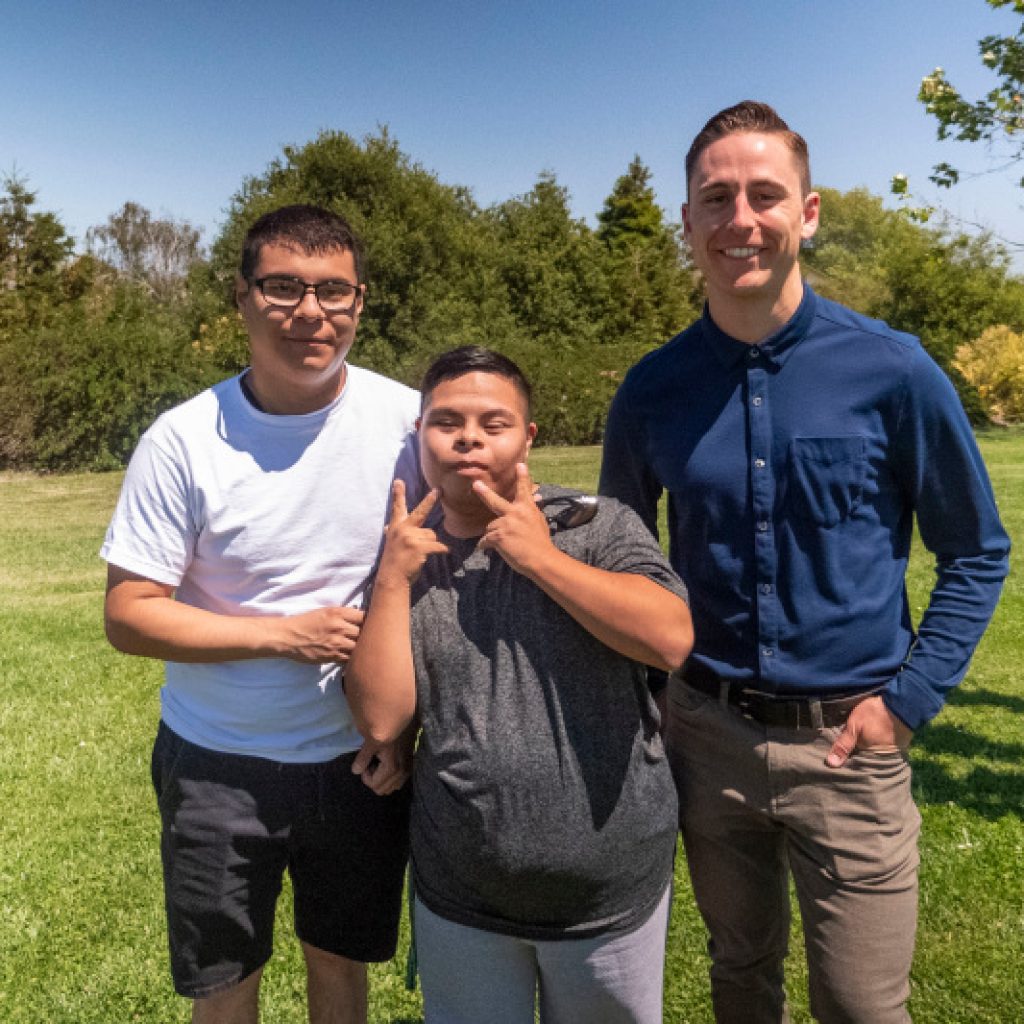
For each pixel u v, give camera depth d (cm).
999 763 476
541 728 173
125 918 346
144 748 505
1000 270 2972
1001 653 655
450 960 184
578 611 166
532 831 172
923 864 371
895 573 204
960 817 412
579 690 175
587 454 1920
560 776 172
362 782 216
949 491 197
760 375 199
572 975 181
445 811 178
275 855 215
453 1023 188
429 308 2812
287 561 207
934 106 748
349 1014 235
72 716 551
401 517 181
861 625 199
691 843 223
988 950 316
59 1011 297
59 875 376
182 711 215
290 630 197
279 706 208
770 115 194
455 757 176
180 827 212
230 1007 221
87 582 912
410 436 217
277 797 211
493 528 169
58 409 1861
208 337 2200
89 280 3177
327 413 206
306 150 2986
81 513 1370
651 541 186
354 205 2859
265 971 315
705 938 329
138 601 203
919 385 192
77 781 463
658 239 4375
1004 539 202
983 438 2277
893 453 198
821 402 196
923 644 201
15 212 3055
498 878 175
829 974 206
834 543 197
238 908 214
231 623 199
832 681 200
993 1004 290
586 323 3347
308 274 193
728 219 191
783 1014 235
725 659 208
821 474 196
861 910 202
